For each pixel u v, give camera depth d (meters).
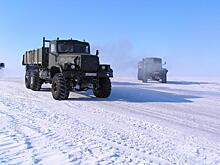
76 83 10.96
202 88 19.36
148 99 11.66
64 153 4.12
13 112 7.34
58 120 6.49
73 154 4.09
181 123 6.75
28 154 4.04
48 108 8.31
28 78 14.85
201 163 3.95
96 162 3.79
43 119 6.55
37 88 13.86
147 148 4.55
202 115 8.05
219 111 8.91
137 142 4.88
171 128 6.11
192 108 9.42
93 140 4.88
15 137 4.89
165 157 4.14
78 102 9.97
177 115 7.89
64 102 9.85
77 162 3.77
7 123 5.93
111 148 4.46
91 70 10.92
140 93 14.19
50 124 6.02
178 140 5.14
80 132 5.39
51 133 5.25
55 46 12.01
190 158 4.15
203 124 6.73
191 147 4.72
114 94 13.30
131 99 11.45
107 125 6.14
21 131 5.32
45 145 4.50
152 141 4.98
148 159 4.02
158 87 19.17
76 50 12.12
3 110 7.61
